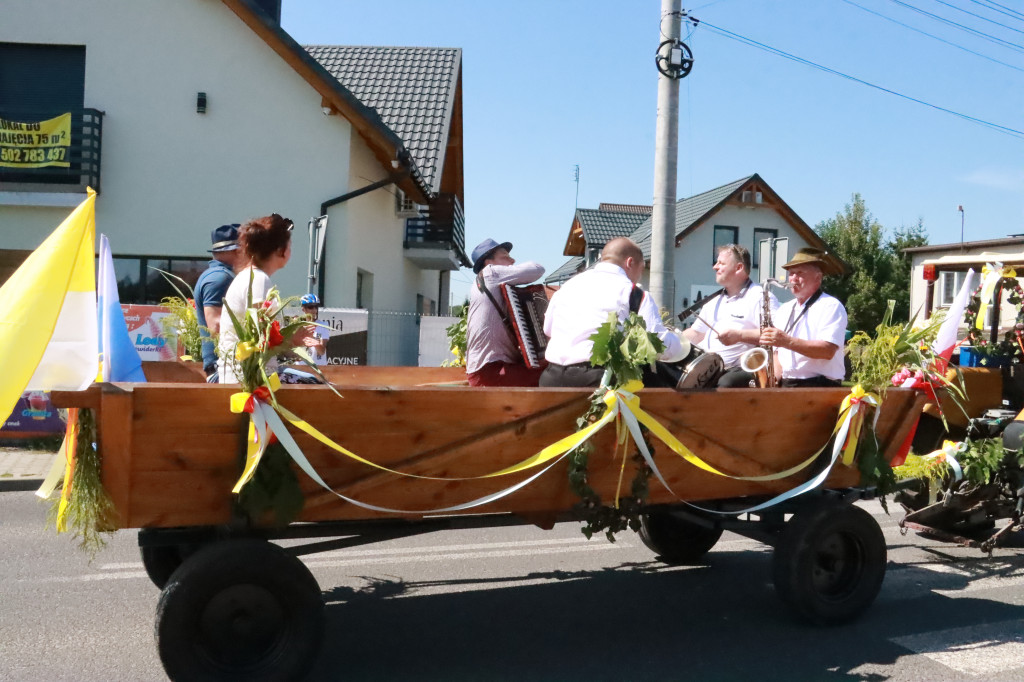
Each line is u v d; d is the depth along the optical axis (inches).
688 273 1350.9
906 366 179.3
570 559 232.2
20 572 210.7
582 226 1498.5
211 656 131.6
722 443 168.9
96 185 535.8
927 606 195.9
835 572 181.9
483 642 168.4
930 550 249.3
